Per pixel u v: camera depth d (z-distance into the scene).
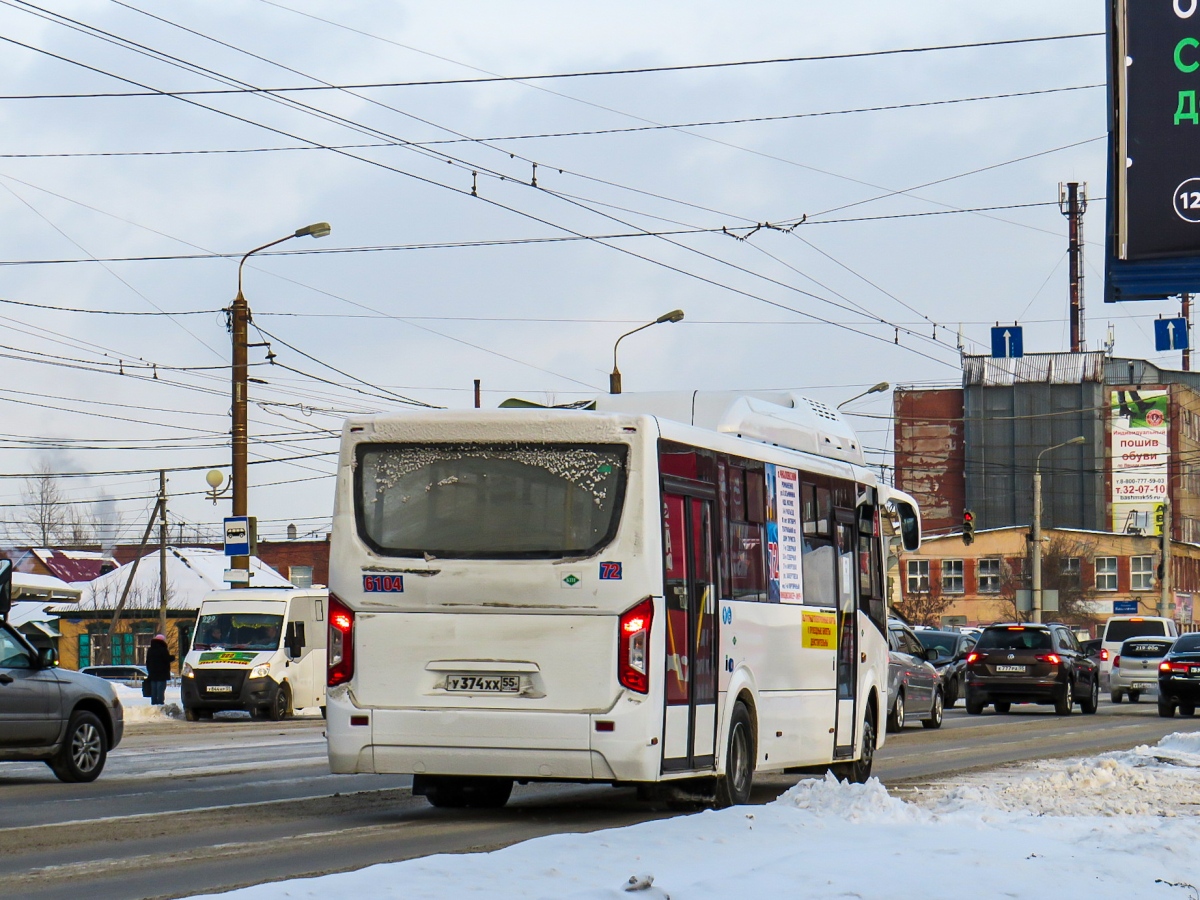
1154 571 113.62
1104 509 125.12
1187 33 20.47
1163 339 44.19
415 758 13.89
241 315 40.56
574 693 13.66
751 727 15.85
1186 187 20.38
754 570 16.08
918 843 10.94
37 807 15.55
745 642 15.69
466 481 14.12
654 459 13.96
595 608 13.70
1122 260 20.56
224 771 20.44
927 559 119.19
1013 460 127.62
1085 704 43.44
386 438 14.32
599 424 13.95
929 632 46.41
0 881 10.49
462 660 13.88
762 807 13.01
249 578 41.81
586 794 17.62
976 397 128.62
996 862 10.08
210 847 12.25
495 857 10.05
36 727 18.20
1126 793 16.69
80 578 107.00
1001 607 115.88
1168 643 50.97
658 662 13.75
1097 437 125.75
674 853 10.54
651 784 14.63
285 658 40.91
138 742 28.08
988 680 41.88
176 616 87.12
